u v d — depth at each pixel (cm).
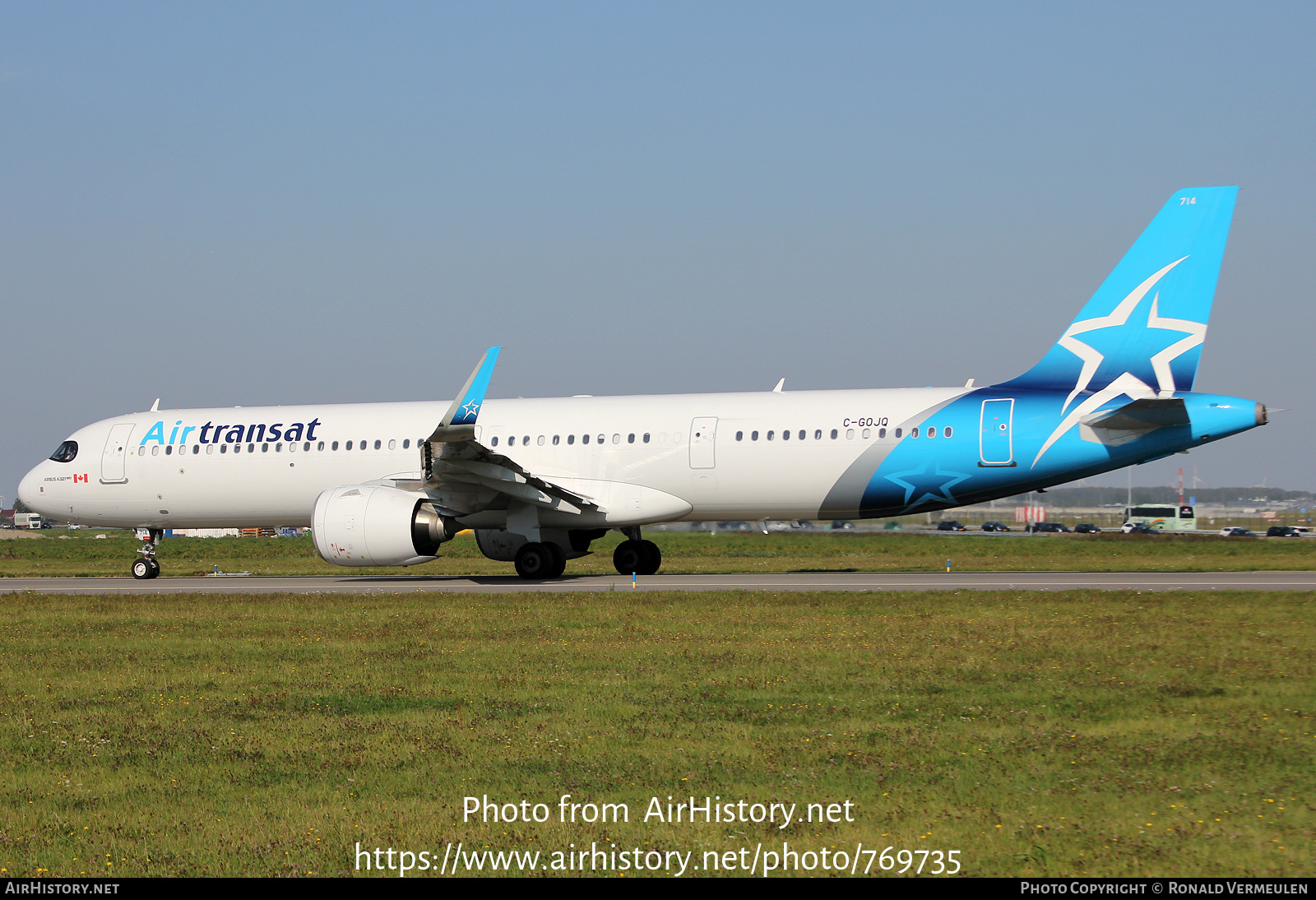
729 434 4884
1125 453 4481
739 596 3953
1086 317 4616
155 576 5975
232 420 5603
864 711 2042
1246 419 4341
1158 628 2998
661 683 2345
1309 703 2048
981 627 3083
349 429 5400
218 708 2186
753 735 1861
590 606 3738
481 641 3016
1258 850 1287
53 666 2744
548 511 5031
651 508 4972
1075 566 6594
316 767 1722
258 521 5681
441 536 4862
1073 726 1902
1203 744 1750
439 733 1920
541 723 1981
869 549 9838
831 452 4753
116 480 5650
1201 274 4491
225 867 1300
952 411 4669
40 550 11625
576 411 5172
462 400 4547
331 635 3203
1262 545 9481
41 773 1712
